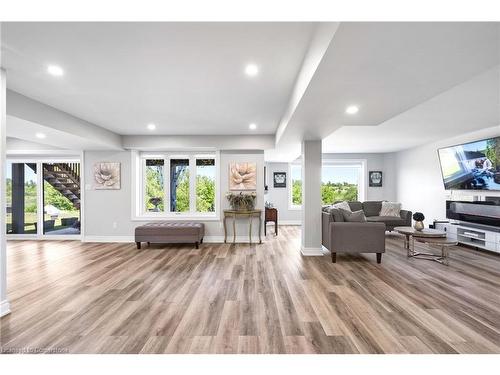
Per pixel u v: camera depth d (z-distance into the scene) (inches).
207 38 83.8
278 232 296.0
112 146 222.4
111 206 243.8
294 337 83.7
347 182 349.4
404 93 100.1
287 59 97.8
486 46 67.2
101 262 172.6
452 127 197.3
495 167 190.1
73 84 120.1
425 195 273.1
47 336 84.3
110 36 82.4
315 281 135.7
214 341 81.5
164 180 255.1
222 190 242.8
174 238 213.8
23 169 259.1
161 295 117.3
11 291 122.4
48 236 254.7
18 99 131.6
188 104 149.0
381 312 100.9
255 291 122.1
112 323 92.7
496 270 153.8
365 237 169.9
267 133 230.1
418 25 57.9
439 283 132.3
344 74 83.5
